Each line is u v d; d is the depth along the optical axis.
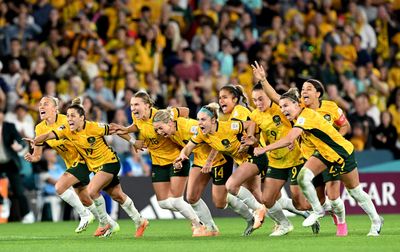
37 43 64.00
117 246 31.42
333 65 67.62
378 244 30.11
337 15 73.94
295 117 33.94
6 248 31.48
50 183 55.75
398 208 57.75
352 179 34.03
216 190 36.97
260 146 36.94
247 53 67.69
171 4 70.62
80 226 39.22
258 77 35.97
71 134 37.00
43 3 67.50
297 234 36.88
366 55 70.94
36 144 37.19
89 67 62.97
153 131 36.75
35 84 60.66
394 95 66.69
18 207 55.03
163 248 30.05
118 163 37.66
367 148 61.62
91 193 36.94
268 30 70.50
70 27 65.31
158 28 67.38
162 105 62.03
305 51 67.12
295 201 37.75
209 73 67.00
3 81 60.53
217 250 28.78
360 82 68.25
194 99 62.56
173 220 54.12
